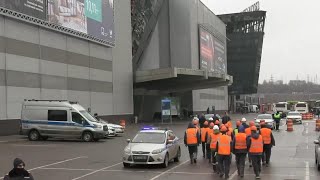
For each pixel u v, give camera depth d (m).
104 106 50.94
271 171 15.71
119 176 14.64
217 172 15.09
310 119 72.81
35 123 29.66
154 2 70.62
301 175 14.75
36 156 20.55
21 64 35.06
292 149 23.75
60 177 14.42
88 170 16.11
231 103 135.00
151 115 74.62
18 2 34.09
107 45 51.31
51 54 39.62
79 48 45.28
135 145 17.17
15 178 6.63
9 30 33.72
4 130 32.72
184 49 79.19
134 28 64.94
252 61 126.88
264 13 121.00
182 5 79.19
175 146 18.48
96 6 48.28
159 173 15.34
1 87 32.59
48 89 38.91
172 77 58.31
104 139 31.31
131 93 59.25
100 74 50.16
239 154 14.40
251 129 14.27
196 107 84.12
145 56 70.25
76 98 44.22
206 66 89.75
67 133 29.30
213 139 15.70
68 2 42.00
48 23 38.31
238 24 124.44
